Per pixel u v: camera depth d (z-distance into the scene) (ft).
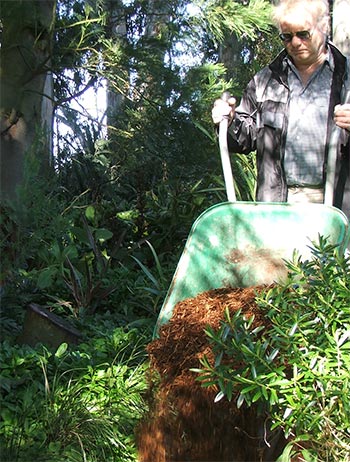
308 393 6.43
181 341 7.75
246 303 7.73
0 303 11.80
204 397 7.41
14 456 7.67
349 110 8.16
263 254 8.25
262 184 9.20
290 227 8.19
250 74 22.90
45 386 8.77
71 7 15.28
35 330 10.69
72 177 18.89
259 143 9.23
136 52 14.82
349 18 17.49
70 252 12.53
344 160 8.89
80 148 19.35
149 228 16.56
